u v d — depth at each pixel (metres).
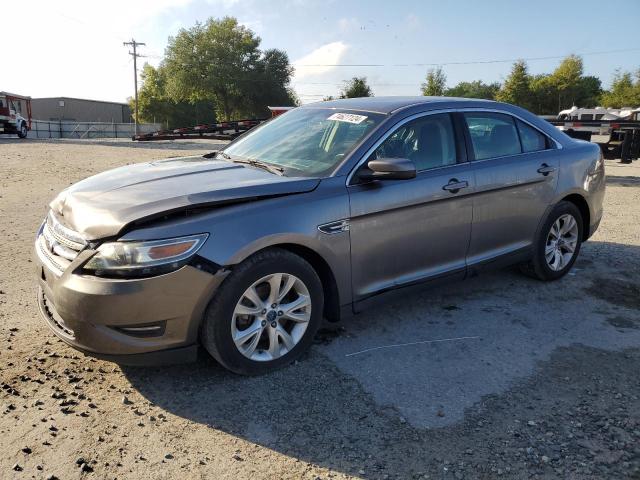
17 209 8.09
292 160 3.87
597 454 2.63
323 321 4.12
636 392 3.19
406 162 3.45
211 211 3.08
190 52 64.50
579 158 5.01
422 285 3.99
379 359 3.55
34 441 2.66
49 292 3.10
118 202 3.11
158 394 3.11
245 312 3.16
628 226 7.53
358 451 2.65
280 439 2.73
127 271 2.83
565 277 5.22
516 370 3.44
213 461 2.57
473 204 4.17
